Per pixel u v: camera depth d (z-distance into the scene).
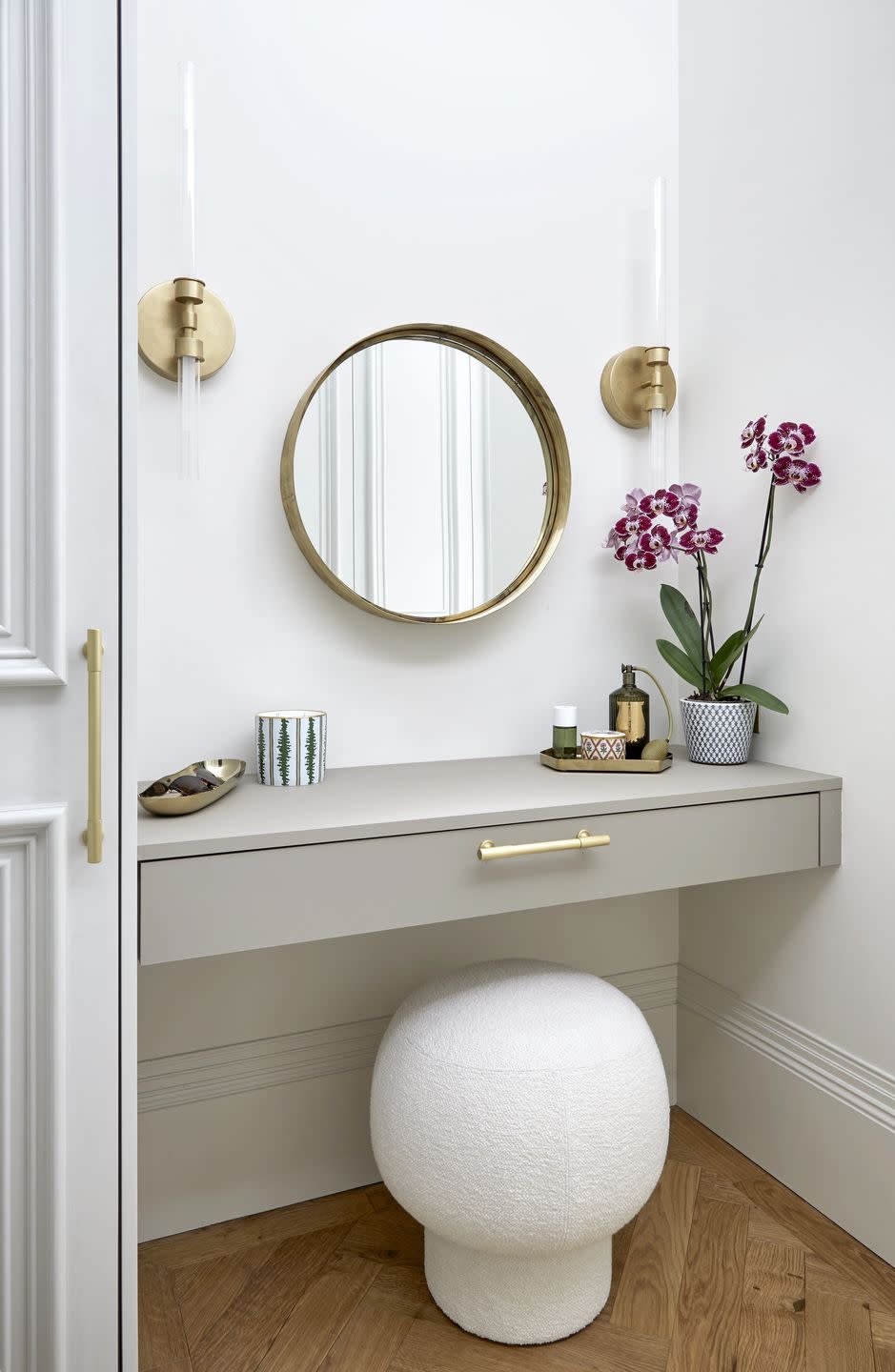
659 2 1.90
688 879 1.40
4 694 0.97
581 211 1.82
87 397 0.99
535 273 1.78
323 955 1.62
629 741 1.65
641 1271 1.41
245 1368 1.21
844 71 1.49
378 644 1.66
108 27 0.99
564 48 1.80
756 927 1.74
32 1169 1.00
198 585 1.51
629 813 1.34
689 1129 1.88
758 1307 1.33
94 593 1.00
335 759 1.63
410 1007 1.33
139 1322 1.30
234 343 1.51
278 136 1.55
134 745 1.03
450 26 1.69
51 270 0.96
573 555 1.83
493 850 1.21
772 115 1.65
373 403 1.61
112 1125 1.03
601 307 1.85
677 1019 1.97
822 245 1.54
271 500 1.56
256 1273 1.41
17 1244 1.00
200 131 1.49
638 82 1.88
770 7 1.65
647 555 1.68
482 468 1.70
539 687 1.81
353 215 1.61
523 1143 1.13
